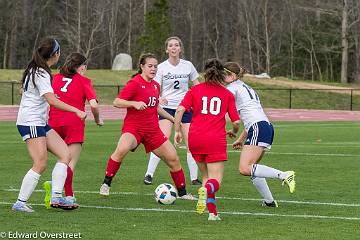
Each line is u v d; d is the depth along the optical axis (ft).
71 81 96.99
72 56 97.81
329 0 655.76
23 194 87.15
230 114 87.86
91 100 96.43
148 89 98.84
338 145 189.98
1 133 228.22
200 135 86.63
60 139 88.89
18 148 176.14
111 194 103.71
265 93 488.44
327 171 133.39
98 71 526.16
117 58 563.89
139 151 170.91
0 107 391.86
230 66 93.76
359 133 237.04
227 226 79.56
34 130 85.46
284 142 199.82
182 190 99.76
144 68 98.89
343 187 112.06
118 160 100.42
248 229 77.97
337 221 82.84
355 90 467.52
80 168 136.26
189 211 89.15
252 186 112.68
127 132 99.86
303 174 128.77
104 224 80.23
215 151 86.63
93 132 234.99
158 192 94.48
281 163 146.72
